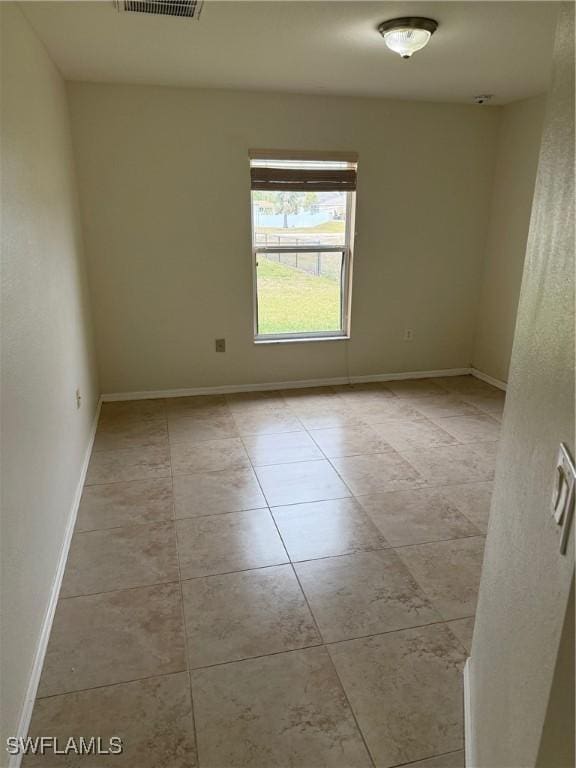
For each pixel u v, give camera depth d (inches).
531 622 33.9
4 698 56.2
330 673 69.1
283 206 169.9
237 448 137.7
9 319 68.7
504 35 106.0
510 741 37.2
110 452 135.3
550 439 33.0
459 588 85.1
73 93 144.0
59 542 89.9
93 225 155.5
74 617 78.9
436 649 73.0
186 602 81.9
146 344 170.2
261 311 179.0
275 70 131.6
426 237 182.2
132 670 69.5
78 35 104.7
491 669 47.0
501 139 176.4
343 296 184.1
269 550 94.8
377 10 93.6
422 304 189.6
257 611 80.0
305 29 102.7
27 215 83.8
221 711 63.9
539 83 144.0
